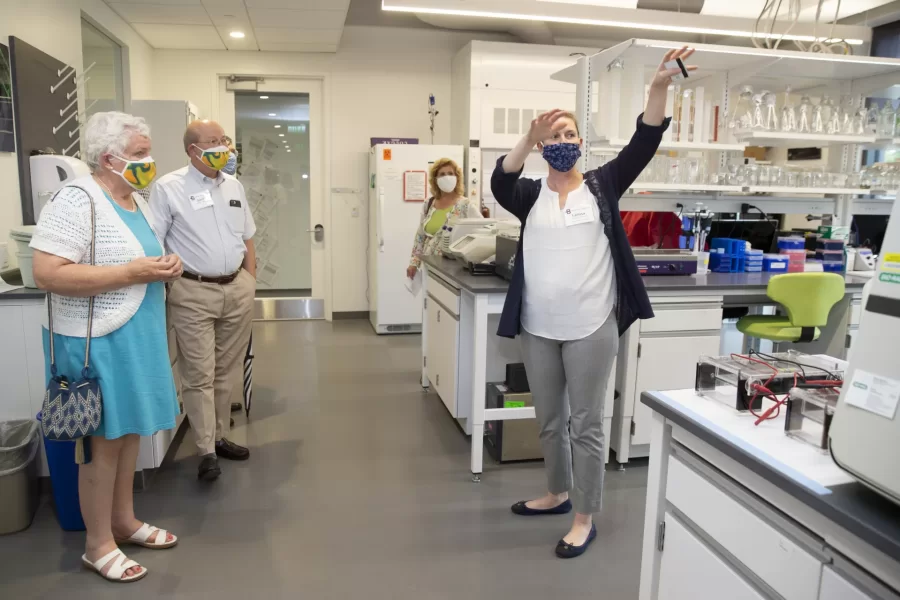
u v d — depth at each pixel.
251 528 2.41
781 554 1.08
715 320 2.93
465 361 3.20
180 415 3.16
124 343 1.90
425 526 2.43
